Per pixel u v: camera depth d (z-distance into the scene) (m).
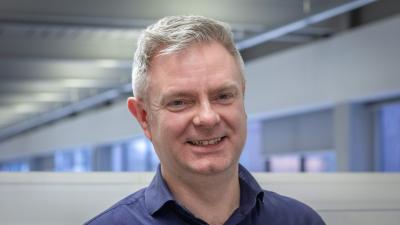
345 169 5.02
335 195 1.65
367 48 4.70
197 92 1.07
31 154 12.89
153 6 3.99
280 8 4.27
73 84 7.24
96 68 6.64
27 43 5.16
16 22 4.26
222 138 1.11
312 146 5.76
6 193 1.48
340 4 3.98
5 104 9.30
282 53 5.87
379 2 4.91
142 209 1.17
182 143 1.10
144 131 1.18
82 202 1.52
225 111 1.10
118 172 1.56
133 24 4.35
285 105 5.79
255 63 6.38
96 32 4.96
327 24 5.18
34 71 6.46
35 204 1.49
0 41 5.09
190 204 1.17
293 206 1.28
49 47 5.22
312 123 5.78
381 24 4.55
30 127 12.85
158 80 1.09
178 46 1.08
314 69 5.36
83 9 3.95
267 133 6.60
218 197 1.17
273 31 4.59
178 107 1.09
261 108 6.23
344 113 5.00
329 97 5.17
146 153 8.91
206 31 1.10
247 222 1.20
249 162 6.96
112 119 9.07
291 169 6.23
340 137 5.08
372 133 5.03
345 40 4.96
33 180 1.50
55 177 1.52
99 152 9.91
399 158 4.83
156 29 1.11
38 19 4.13
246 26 4.39
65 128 10.94
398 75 4.34
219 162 1.10
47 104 9.41
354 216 1.66
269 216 1.23
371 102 4.98
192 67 1.07
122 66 6.17
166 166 1.15
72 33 5.05
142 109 1.16
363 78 4.74
